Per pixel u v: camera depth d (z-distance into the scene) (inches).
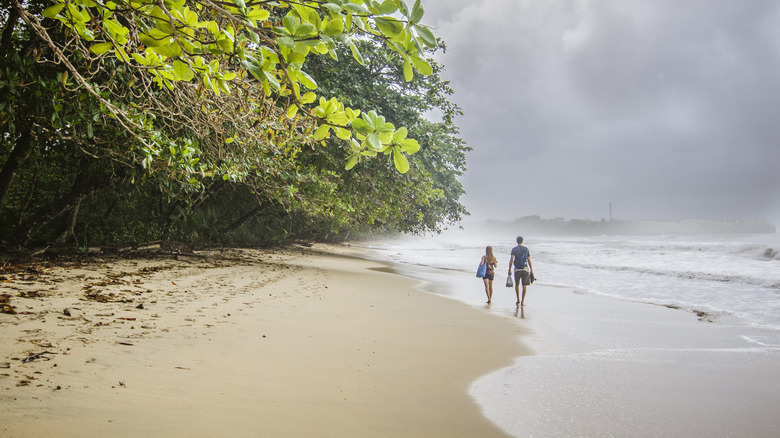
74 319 241.0
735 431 172.4
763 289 682.2
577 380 230.7
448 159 1163.9
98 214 699.4
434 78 819.4
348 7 74.9
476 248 2188.7
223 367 195.8
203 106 217.0
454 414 175.0
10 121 301.1
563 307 483.2
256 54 85.7
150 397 154.5
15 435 117.7
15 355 177.0
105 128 356.5
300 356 226.2
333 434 144.3
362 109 649.6
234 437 134.0
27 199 539.2
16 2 110.3
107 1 89.4
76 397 146.0
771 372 251.9
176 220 784.3
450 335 317.4
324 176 682.2
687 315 449.1
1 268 382.9
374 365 227.3
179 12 78.2
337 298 430.3
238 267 604.4
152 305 300.7
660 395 211.6
